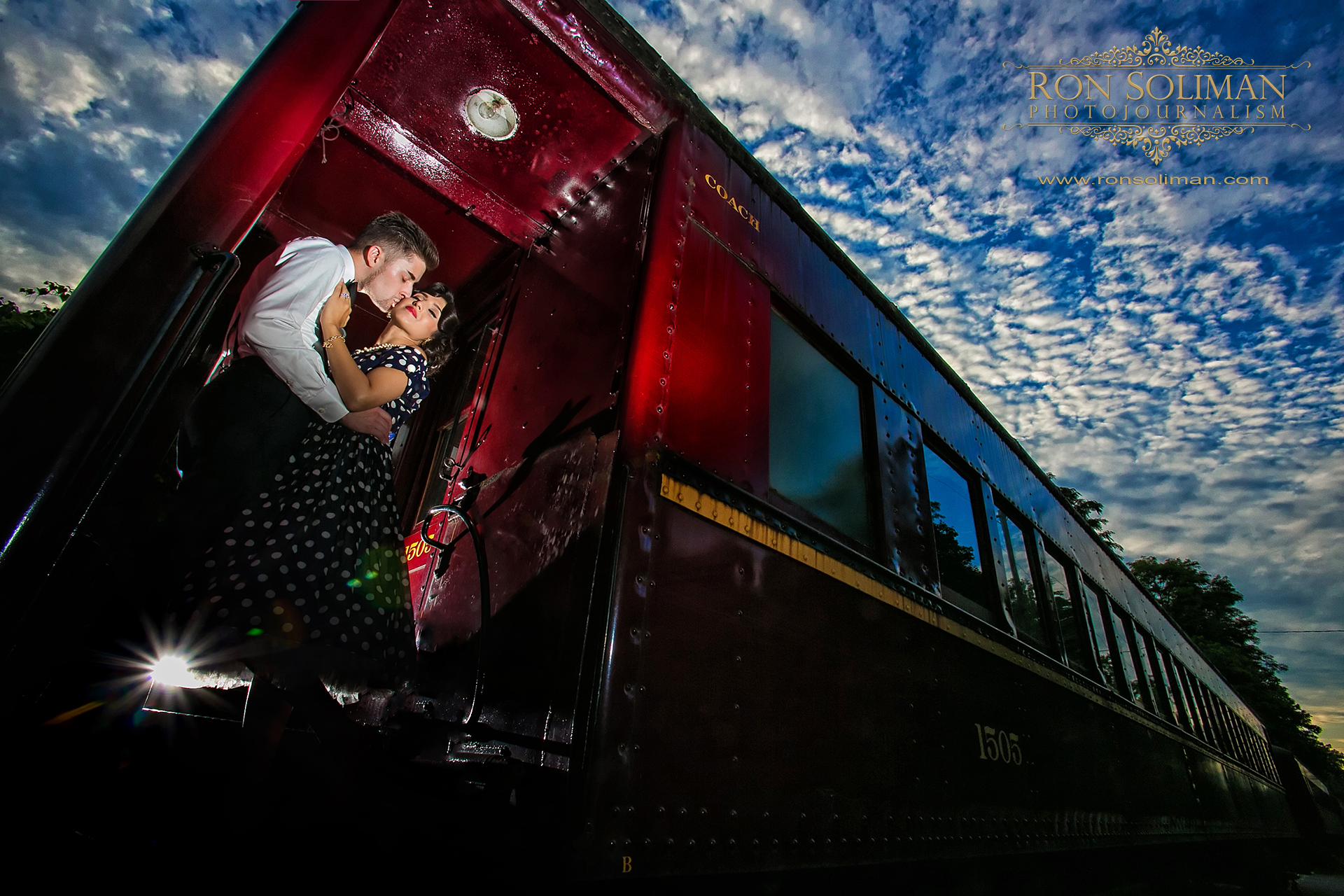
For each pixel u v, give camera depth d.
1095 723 3.72
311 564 1.13
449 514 2.10
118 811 1.01
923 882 2.06
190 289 1.01
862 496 2.38
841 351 2.51
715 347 1.79
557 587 1.36
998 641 2.91
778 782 1.46
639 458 1.40
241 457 1.14
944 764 2.14
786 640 1.63
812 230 2.62
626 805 1.11
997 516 3.53
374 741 1.05
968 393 3.68
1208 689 7.63
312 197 2.52
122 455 0.92
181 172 1.06
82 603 0.94
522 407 2.01
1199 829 5.01
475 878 1.01
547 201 2.41
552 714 1.20
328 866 0.96
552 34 1.83
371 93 2.10
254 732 0.99
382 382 1.32
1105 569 5.30
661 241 1.75
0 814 0.87
